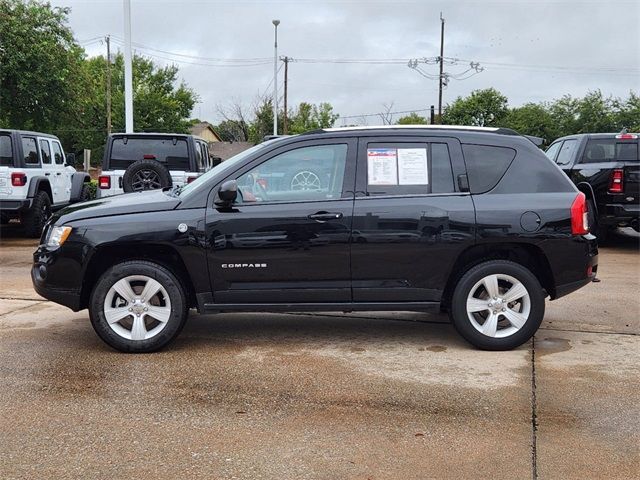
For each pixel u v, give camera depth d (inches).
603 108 1711.4
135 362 201.3
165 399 171.3
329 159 212.5
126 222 205.0
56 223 211.3
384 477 131.6
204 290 208.8
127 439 147.9
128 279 206.7
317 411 164.4
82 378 186.4
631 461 139.1
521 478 131.9
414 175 211.8
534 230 207.5
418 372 193.6
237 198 209.3
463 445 146.0
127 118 681.6
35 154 508.4
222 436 149.9
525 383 184.7
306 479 130.6
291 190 211.2
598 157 472.7
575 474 133.5
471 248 212.2
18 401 169.0
